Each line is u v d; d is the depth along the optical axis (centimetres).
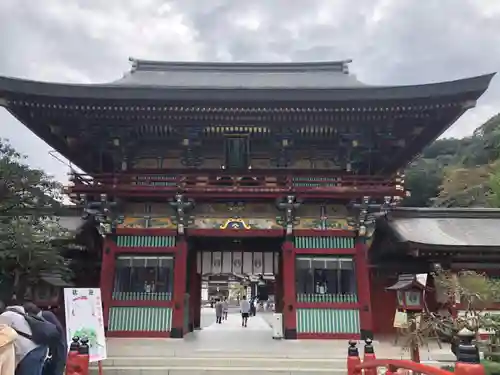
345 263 2081
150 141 2192
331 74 2909
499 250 2141
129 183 2125
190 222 2097
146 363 1581
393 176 2188
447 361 1608
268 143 2177
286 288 2016
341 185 2153
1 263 1769
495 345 1473
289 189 2012
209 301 7669
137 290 2052
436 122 2033
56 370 916
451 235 2334
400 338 1942
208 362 1588
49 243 1864
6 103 1852
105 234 2077
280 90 1906
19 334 846
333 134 2138
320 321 1997
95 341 1351
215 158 2206
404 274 2155
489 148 7812
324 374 1495
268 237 2177
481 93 1833
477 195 6469
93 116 1988
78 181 2050
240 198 2061
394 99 1883
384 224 2403
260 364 1579
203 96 1908
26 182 1870
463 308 1872
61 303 1912
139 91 1902
